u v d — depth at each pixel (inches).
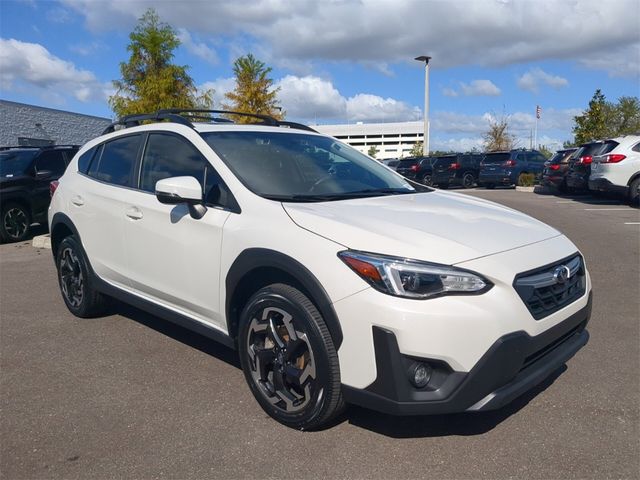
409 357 107.7
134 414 137.9
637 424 129.8
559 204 608.4
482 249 117.6
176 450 121.6
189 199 139.9
